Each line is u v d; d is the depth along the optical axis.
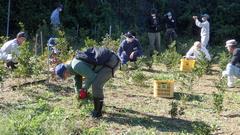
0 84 12.11
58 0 25.52
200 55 16.12
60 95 11.61
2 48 14.02
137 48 16.27
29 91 11.82
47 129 8.58
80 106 10.36
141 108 10.88
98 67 9.46
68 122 9.14
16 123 8.66
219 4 27.33
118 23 25.97
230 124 9.99
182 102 11.34
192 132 9.30
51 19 22.44
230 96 12.64
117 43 17.08
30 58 12.98
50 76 13.32
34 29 24.84
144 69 16.53
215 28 26.70
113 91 12.47
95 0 26.14
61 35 15.44
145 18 27.16
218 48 25.09
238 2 27.62
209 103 11.70
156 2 27.52
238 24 26.89
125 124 9.56
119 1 26.89
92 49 9.51
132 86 13.26
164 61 16.66
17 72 12.32
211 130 8.83
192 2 27.73
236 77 14.05
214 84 14.02
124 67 14.36
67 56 13.59
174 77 14.59
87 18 25.44
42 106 10.22
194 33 27.09
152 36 21.75
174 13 27.50
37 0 25.14
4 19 24.66
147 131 9.20
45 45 20.39
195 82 14.38
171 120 10.05
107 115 10.07
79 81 10.16
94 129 8.84
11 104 10.54
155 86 12.12
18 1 24.83
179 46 23.44
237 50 13.84
